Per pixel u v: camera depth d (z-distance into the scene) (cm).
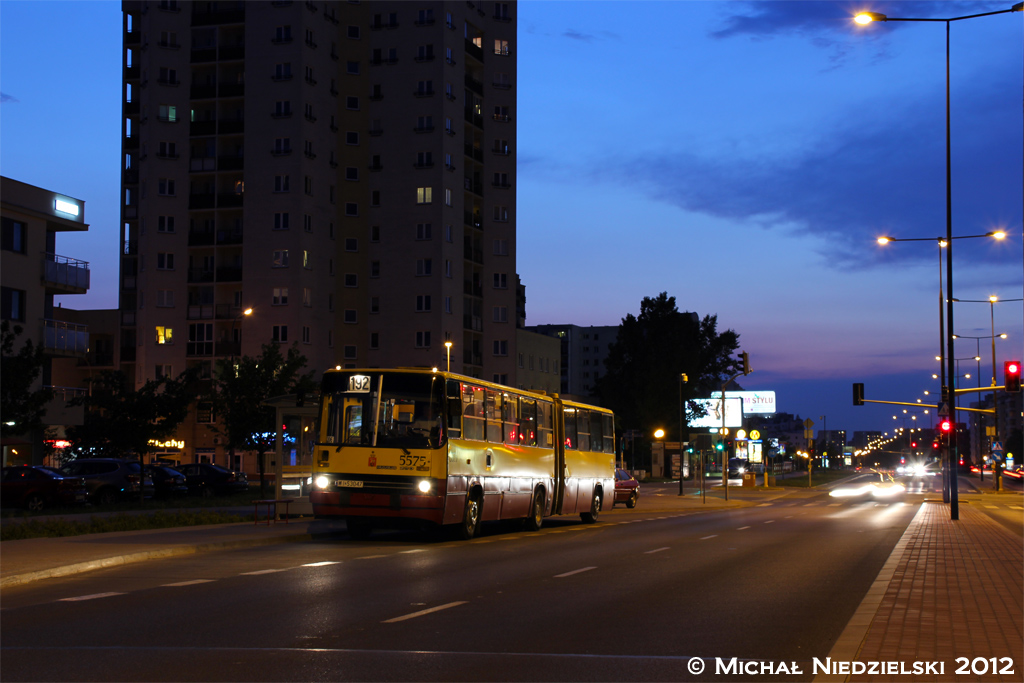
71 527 2416
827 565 1820
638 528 3077
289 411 2941
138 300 8681
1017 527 2947
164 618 1148
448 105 9006
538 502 2953
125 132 9769
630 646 985
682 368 11112
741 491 7412
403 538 2531
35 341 4844
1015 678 809
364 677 833
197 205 8669
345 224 8956
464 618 1156
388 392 2342
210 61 8725
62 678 827
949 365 3728
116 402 4888
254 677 831
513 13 9819
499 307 9531
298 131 8494
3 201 4659
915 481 10969
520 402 2845
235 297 8669
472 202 9469
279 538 2353
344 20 9038
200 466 5216
